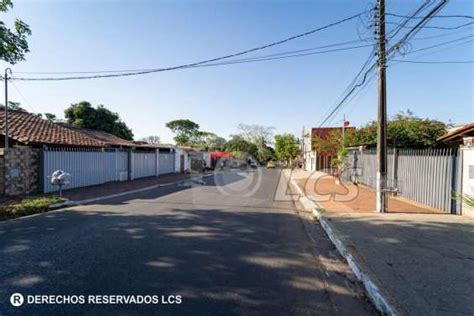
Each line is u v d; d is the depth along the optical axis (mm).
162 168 25234
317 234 6867
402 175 11969
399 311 3244
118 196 12242
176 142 67125
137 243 5602
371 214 8602
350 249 5332
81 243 5555
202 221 7633
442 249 5359
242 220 7918
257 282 4074
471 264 4625
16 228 6668
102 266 4453
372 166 16125
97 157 16266
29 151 12031
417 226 7094
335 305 3543
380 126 8930
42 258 4754
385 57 8797
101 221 7422
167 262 4676
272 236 6453
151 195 12602
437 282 3979
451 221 7613
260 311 3316
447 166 9016
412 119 20906
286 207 10430
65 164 13781
